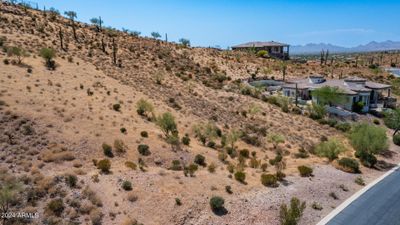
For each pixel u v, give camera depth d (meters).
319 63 114.75
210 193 23.59
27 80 39.88
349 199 25.50
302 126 49.53
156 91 54.50
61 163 24.91
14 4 86.50
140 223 19.20
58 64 51.19
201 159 29.91
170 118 35.09
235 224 20.55
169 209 20.91
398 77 94.56
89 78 49.34
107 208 20.09
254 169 30.39
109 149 28.09
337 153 34.59
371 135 35.78
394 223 21.97
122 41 84.75
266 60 106.56
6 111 29.67
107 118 35.50
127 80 56.12
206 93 61.41
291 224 19.69
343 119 54.19
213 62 91.19
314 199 24.84
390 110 57.59
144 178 24.22
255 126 46.28
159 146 31.53
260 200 23.72
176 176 25.52
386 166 34.69
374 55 167.62
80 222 18.59
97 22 93.12
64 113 33.25
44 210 18.84
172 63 79.06
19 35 60.84
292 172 30.03
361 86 64.94
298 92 66.44
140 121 38.12
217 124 44.25
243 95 63.88
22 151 25.16
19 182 20.41
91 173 23.91
